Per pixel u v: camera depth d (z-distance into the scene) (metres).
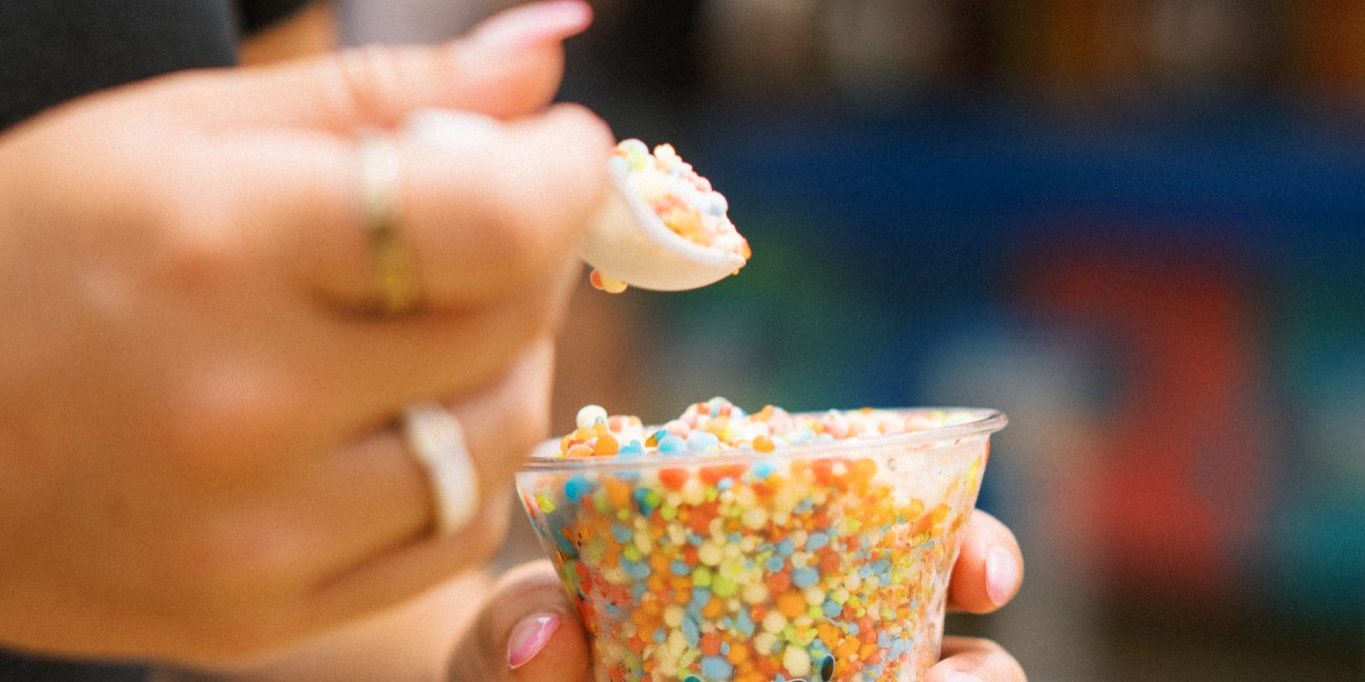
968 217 1.03
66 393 0.32
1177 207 0.98
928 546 0.40
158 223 0.31
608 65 0.99
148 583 0.33
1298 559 0.97
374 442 0.33
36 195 0.32
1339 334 0.94
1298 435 0.96
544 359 0.35
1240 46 0.93
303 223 0.31
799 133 1.01
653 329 1.06
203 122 0.33
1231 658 0.98
